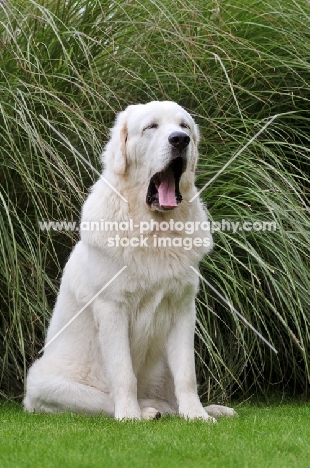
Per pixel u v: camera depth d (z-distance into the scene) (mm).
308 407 8430
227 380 9000
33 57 9594
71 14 10164
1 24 9695
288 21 10305
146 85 9523
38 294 8602
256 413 7789
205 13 10328
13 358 8789
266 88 10188
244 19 10406
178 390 6945
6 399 9008
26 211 9328
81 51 9938
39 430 6242
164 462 5000
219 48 9398
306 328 8516
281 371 9391
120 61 9867
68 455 5191
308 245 8820
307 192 9789
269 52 10227
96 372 7422
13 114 9219
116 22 9953
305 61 10125
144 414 6828
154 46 10078
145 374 7469
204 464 4957
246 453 5262
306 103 10250
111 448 5426
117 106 9820
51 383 7250
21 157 8734
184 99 10141
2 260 8719
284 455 5270
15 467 4949
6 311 9125
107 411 7172
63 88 9758
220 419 6918
